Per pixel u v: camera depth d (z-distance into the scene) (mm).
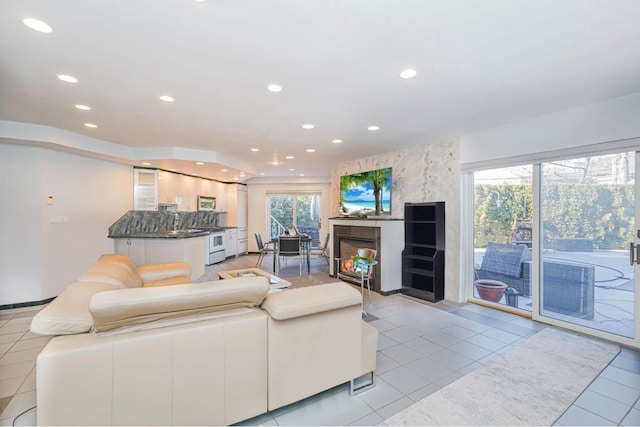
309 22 1690
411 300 4414
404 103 2969
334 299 1917
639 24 1693
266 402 1775
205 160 5172
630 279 2877
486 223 4109
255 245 9539
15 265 3904
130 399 1464
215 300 1669
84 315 1521
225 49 1988
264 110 3174
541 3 1521
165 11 1587
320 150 5188
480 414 1884
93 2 1511
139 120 3521
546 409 1936
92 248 4766
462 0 1498
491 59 2109
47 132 3746
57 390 1340
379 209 5250
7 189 3852
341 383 2014
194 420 1600
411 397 2059
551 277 3430
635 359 2588
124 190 5398
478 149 3979
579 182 3195
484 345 2877
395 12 1598
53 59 2117
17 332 3158
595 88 2602
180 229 6938
